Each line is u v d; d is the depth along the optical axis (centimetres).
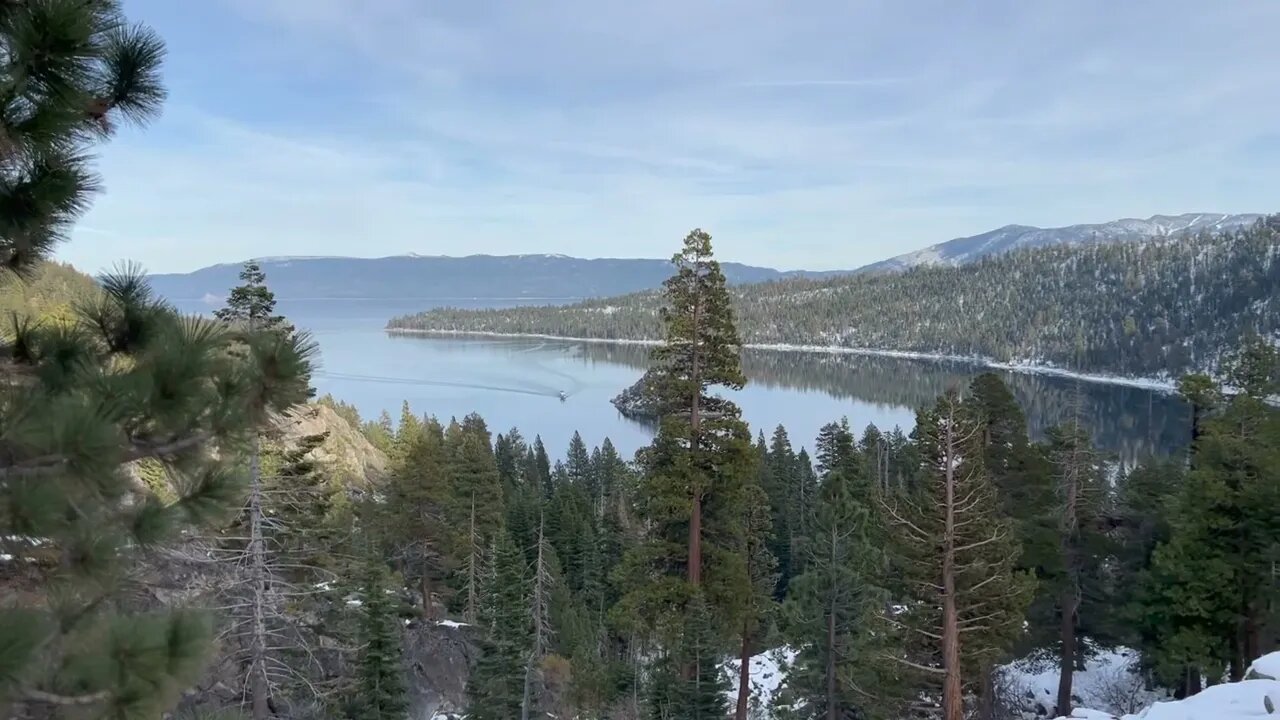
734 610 1570
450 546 2972
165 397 360
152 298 415
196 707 478
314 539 1528
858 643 1655
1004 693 2236
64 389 370
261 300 1177
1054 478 2162
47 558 358
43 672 323
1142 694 2320
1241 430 1731
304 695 1456
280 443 1341
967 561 1489
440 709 2122
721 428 1506
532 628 2494
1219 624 1739
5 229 384
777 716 1916
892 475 4878
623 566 1590
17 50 317
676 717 1680
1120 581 2222
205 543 1042
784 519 4184
